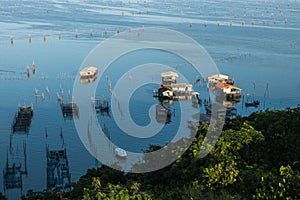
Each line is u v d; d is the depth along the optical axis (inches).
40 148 2942.9
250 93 4411.9
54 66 5290.4
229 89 4163.4
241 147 1584.6
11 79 4672.7
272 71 5428.2
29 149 2918.3
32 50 6279.5
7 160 2657.5
